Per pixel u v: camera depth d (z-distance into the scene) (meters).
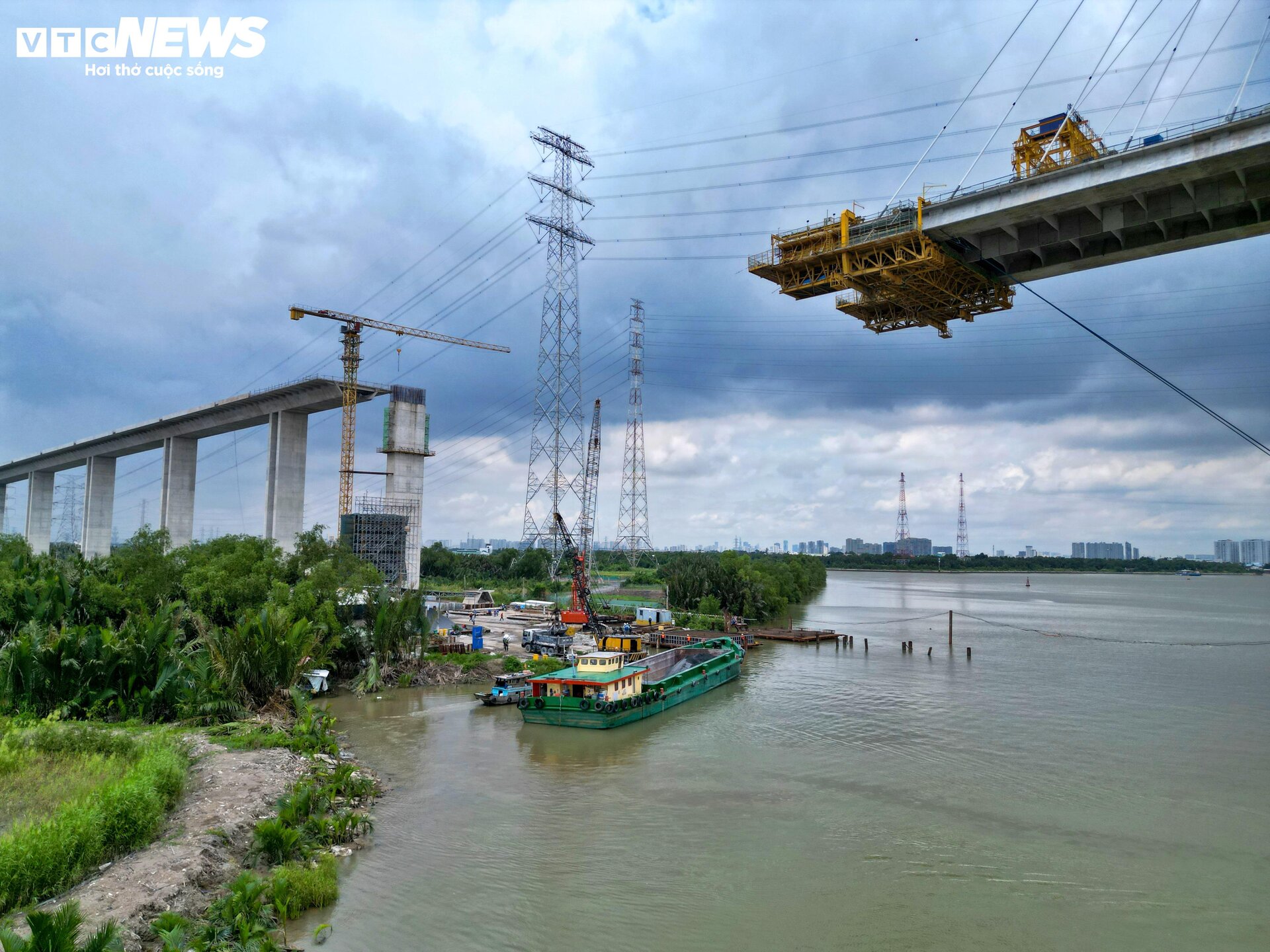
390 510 124.44
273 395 123.00
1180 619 131.62
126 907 20.36
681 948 22.23
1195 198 36.66
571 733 46.84
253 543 71.75
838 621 119.62
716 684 62.59
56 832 22.95
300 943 21.58
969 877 27.34
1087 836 31.19
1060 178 37.50
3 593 56.28
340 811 31.53
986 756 42.38
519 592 140.00
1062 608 155.62
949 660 78.75
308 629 50.50
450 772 38.47
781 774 38.88
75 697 42.56
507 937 22.44
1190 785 37.56
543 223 104.94
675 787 36.59
